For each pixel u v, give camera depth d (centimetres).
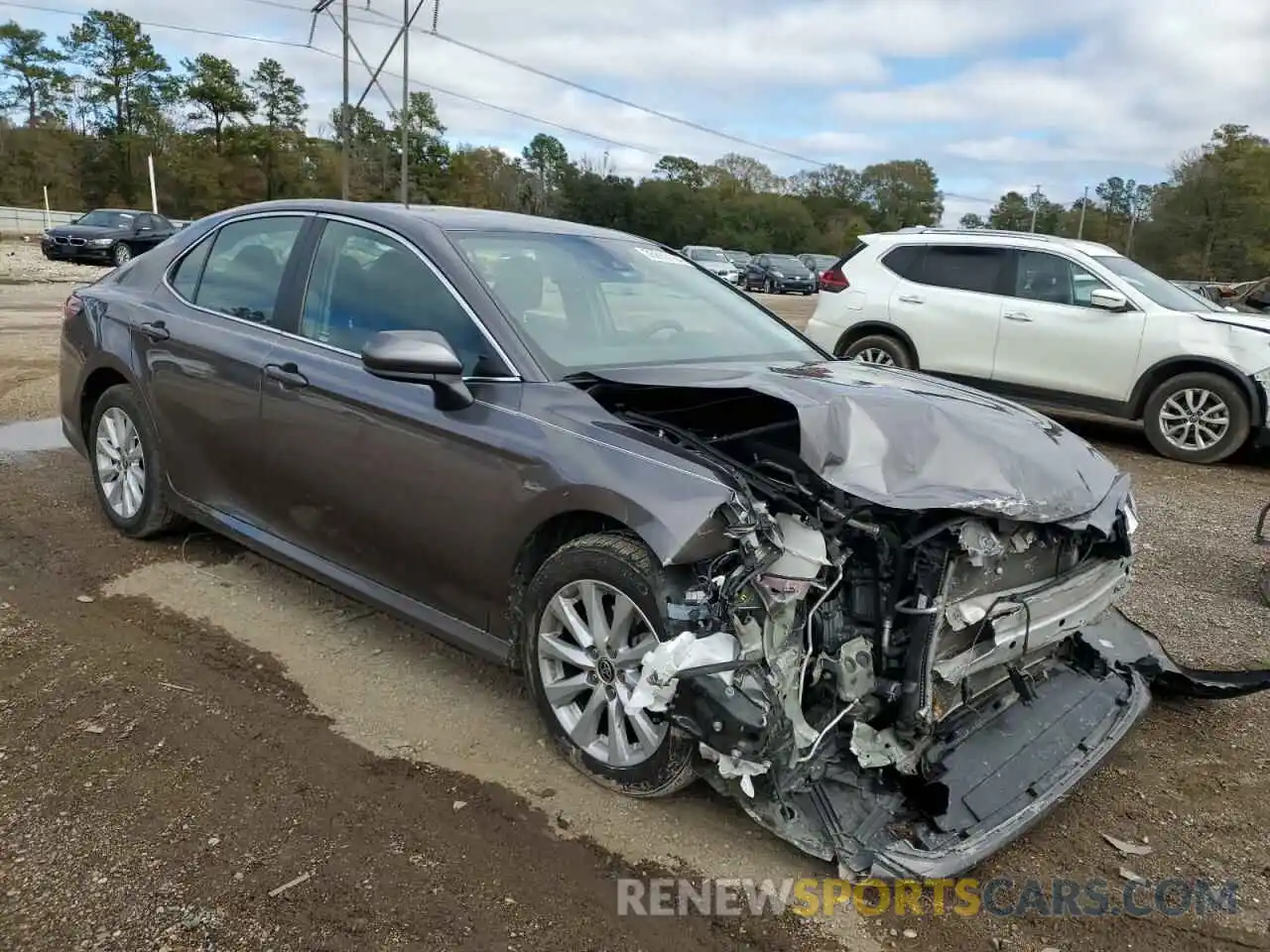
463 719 346
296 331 398
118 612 415
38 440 686
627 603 290
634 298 401
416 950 238
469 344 343
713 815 300
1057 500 284
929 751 288
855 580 282
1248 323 830
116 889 252
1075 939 258
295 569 408
